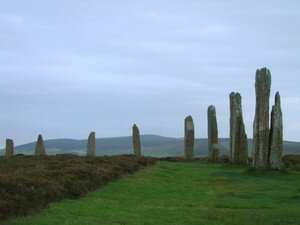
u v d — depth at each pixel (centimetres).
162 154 13638
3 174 2595
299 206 2342
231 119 4834
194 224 1881
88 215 1970
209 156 5309
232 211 2173
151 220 1923
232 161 4734
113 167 3453
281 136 3866
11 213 1805
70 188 2434
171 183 3152
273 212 2153
